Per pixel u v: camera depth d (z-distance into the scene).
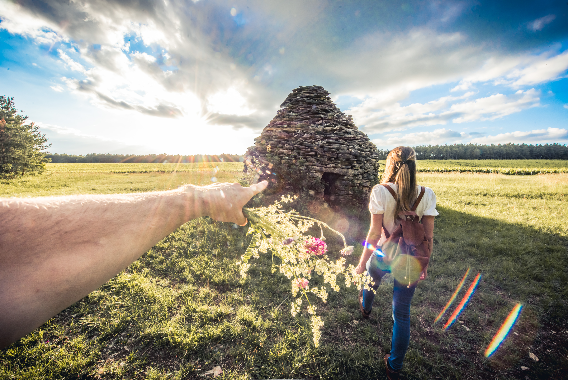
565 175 25.39
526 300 4.01
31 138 22.03
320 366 2.77
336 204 9.04
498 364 2.92
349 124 10.02
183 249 5.46
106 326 3.19
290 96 10.90
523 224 7.57
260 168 8.96
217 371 2.70
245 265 1.03
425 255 2.04
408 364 2.82
